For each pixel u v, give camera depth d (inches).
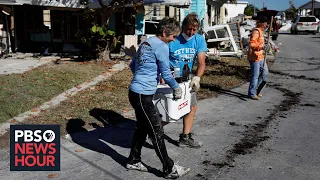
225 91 335.6
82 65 426.6
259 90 309.6
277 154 188.7
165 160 158.2
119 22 556.7
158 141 156.6
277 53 666.2
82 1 471.2
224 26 581.0
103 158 183.3
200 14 661.3
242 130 226.4
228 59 538.3
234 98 310.3
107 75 383.6
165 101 168.4
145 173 166.6
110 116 250.2
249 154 188.2
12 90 296.7
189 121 192.4
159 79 173.0
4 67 404.8
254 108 278.8
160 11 617.6
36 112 251.9
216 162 177.9
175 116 170.2
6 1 491.2
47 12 591.2
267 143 204.1
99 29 443.5
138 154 168.4
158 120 156.9
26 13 591.5
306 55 637.9
